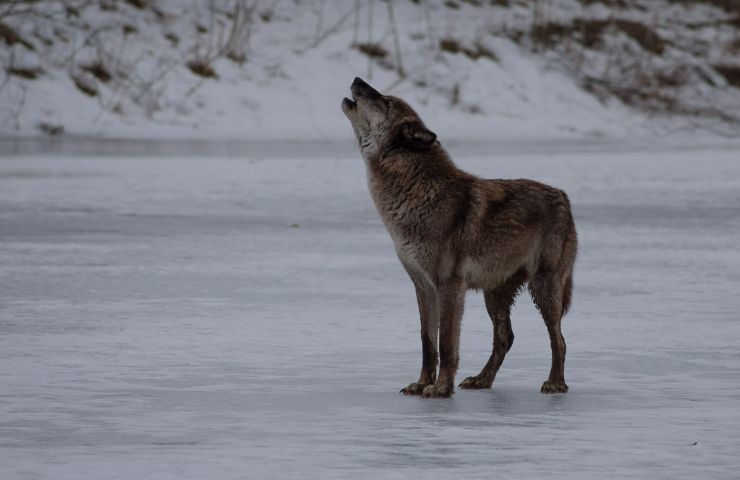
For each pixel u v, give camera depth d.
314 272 36.19
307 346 25.38
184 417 18.72
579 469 15.70
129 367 22.84
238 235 45.09
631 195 61.59
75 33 114.06
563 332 27.45
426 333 22.02
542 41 139.62
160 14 125.19
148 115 105.25
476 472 15.52
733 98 139.12
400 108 22.66
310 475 15.27
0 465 15.65
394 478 15.19
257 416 18.91
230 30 127.94
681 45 147.88
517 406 20.17
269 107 112.75
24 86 101.12
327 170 73.81
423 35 132.38
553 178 70.19
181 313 29.09
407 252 22.25
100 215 50.88
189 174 70.06
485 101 123.19
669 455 16.47
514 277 22.56
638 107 132.00
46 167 72.50
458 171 22.38
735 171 76.69
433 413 19.48
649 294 32.66
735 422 18.66
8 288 32.38
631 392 21.27
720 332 27.20
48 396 20.14
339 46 127.00
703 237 45.22
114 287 32.91
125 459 15.99
